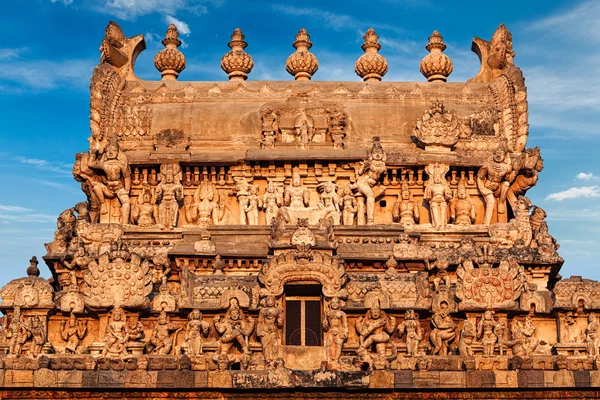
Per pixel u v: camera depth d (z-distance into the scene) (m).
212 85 65.62
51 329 52.41
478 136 63.06
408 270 56.59
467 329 51.34
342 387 48.09
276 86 65.31
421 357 48.94
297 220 57.22
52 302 51.84
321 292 52.16
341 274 51.69
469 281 52.19
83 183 61.94
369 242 58.22
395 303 51.91
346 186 61.69
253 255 56.97
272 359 50.00
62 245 58.53
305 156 60.97
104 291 51.38
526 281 54.38
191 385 47.97
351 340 51.56
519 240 59.19
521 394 48.69
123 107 63.53
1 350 51.16
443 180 60.72
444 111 62.25
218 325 51.28
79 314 52.31
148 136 62.88
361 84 66.00
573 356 50.34
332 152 61.09
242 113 63.50
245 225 59.19
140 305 51.22
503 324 51.91
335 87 65.56
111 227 59.25
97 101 62.50
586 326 53.00
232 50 69.19
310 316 52.59
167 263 56.62
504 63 66.88
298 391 48.47
